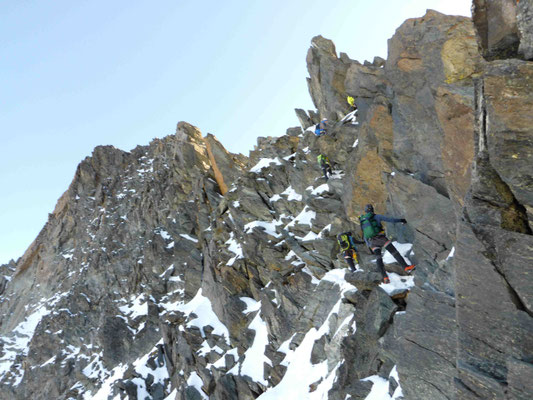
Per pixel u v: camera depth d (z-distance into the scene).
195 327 18.75
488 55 4.66
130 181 44.97
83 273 36.91
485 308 4.73
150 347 24.78
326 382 10.19
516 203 4.51
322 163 14.87
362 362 8.92
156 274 29.30
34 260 49.91
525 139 4.20
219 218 20.77
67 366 29.89
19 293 48.09
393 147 10.38
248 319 16.47
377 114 11.09
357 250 11.64
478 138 4.77
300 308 13.54
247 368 14.19
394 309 8.28
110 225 39.41
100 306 32.50
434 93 8.59
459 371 4.86
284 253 15.48
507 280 4.56
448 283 6.71
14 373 33.62
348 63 17.97
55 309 36.03
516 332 4.42
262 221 17.59
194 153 33.75
